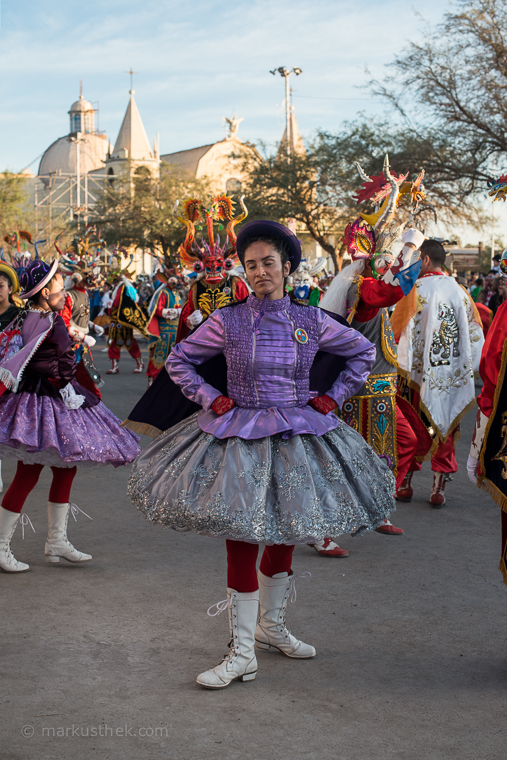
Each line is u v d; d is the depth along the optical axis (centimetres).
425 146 2430
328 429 313
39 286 429
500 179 372
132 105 7981
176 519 293
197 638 353
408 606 397
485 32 2291
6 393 426
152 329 1168
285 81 4394
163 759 255
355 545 503
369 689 308
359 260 470
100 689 303
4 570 439
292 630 366
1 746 261
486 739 271
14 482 436
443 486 602
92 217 5288
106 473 707
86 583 424
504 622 377
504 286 358
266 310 317
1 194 4938
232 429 302
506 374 328
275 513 289
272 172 3509
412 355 584
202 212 615
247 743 266
